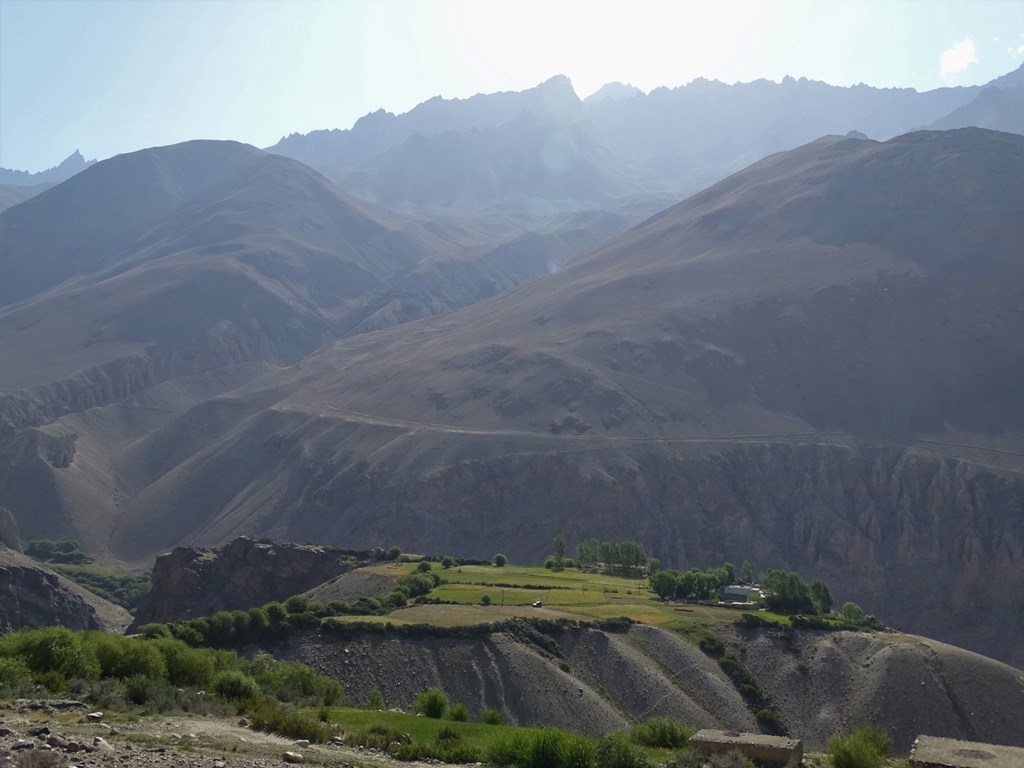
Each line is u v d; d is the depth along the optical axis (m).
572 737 30.05
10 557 140.00
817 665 78.69
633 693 72.69
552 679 71.50
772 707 74.06
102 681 35.97
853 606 96.19
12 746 22.14
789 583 96.31
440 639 74.69
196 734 28.83
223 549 129.12
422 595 94.50
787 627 84.50
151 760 22.75
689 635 82.19
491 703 68.56
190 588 124.06
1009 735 70.19
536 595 95.88
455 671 71.31
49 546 192.75
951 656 76.44
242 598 121.06
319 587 110.00
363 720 37.88
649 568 122.31
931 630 145.12
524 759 29.12
